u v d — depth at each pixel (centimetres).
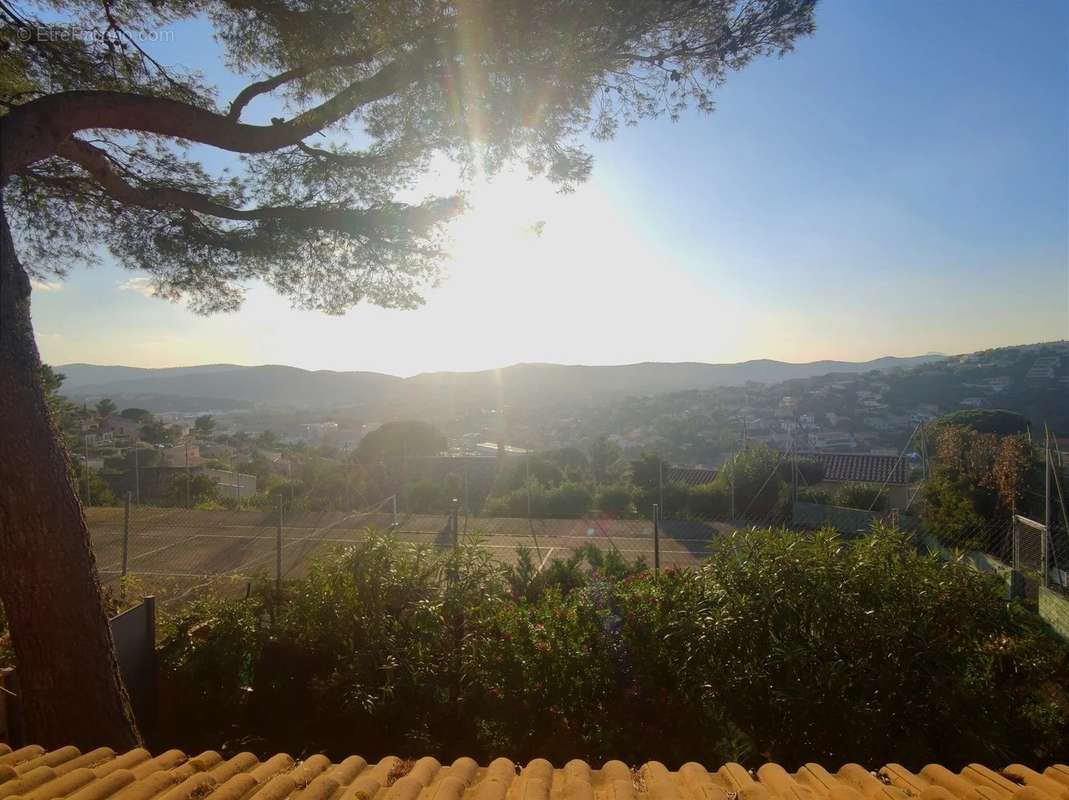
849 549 471
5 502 383
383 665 489
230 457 3653
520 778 281
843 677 407
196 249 593
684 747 446
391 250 583
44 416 404
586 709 477
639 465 1941
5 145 391
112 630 502
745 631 427
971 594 434
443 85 498
